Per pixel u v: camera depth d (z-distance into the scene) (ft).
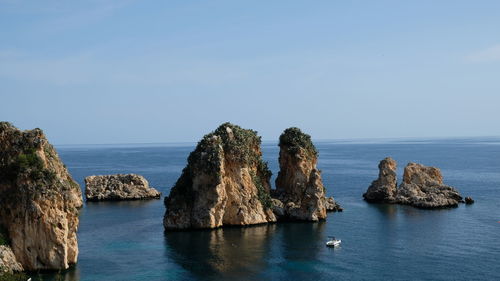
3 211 263.70
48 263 263.29
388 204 501.97
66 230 267.80
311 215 406.00
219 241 337.52
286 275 263.49
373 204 503.20
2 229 261.03
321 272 268.00
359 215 436.76
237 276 262.26
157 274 265.13
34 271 261.85
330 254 303.27
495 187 618.03
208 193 377.50
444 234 354.13
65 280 252.42
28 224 260.01
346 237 348.38
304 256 298.97
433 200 481.05
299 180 433.89
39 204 260.83
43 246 261.85
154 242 336.49
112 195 550.77
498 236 345.10
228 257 297.74
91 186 558.56
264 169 438.81
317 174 415.85
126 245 328.49
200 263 285.43
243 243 331.98
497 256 294.66
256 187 408.05
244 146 401.08
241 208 388.57
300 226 387.96
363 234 357.61
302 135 454.81
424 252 305.94
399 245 323.98
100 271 269.23
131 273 266.57
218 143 385.50
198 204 378.94
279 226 388.57
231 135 401.90
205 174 378.53
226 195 385.91
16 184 264.52
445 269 271.28
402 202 500.74
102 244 331.36
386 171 530.27
